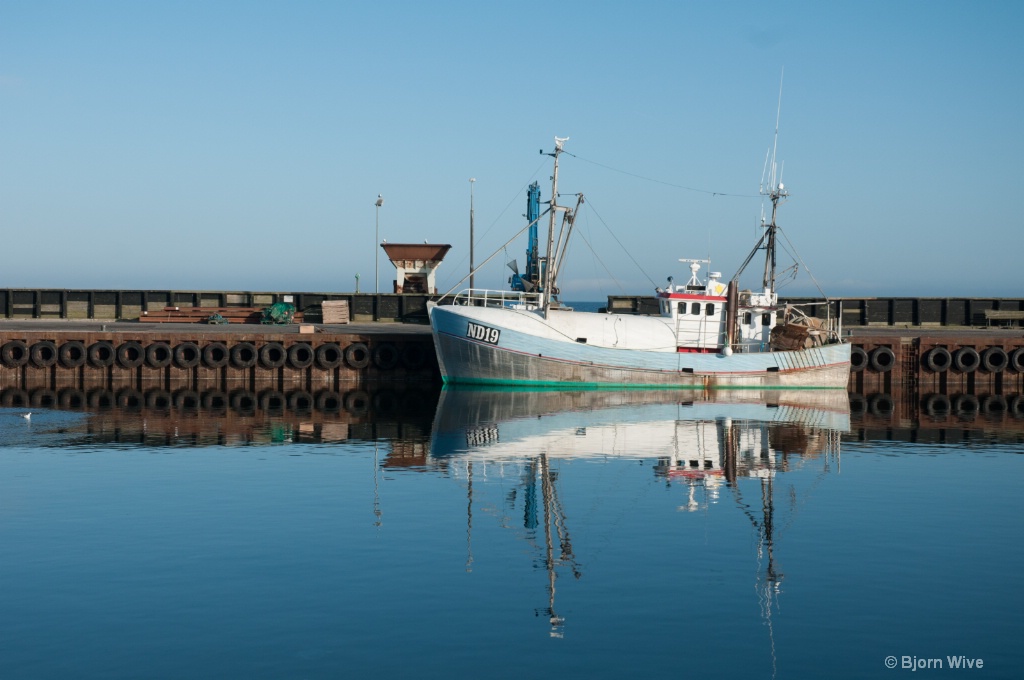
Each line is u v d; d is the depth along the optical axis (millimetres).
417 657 13352
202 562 17328
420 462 27312
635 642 13930
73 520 20219
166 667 13000
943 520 20906
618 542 18984
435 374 49969
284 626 14367
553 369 46125
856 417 39156
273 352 49406
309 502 22047
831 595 15891
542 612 14992
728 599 15664
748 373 47625
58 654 13367
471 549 18328
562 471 26188
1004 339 51781
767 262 49344
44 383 48750
